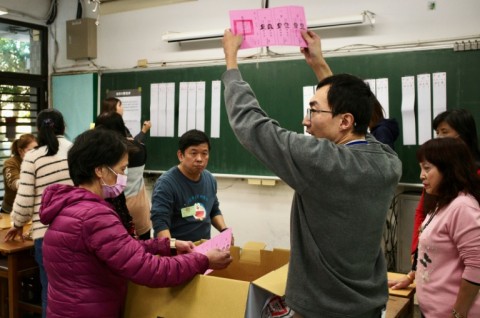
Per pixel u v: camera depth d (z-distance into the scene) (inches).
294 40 56.3
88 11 198.5
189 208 92.4
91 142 55.1
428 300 67.3
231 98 49.2
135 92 184.5
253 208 165.2
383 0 141.6
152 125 180.5
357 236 45.7
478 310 63.1
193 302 52.8
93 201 53.3
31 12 200.4
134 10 187.2
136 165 112.0
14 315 116.0
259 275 67.5
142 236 115.6
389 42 141.3
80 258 51.3
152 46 184.1
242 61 160.9
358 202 45.1
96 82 195.3
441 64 131.7
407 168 136.3
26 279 130.3
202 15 172.7
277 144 44.8
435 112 132.5
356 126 48.4
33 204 97.7
